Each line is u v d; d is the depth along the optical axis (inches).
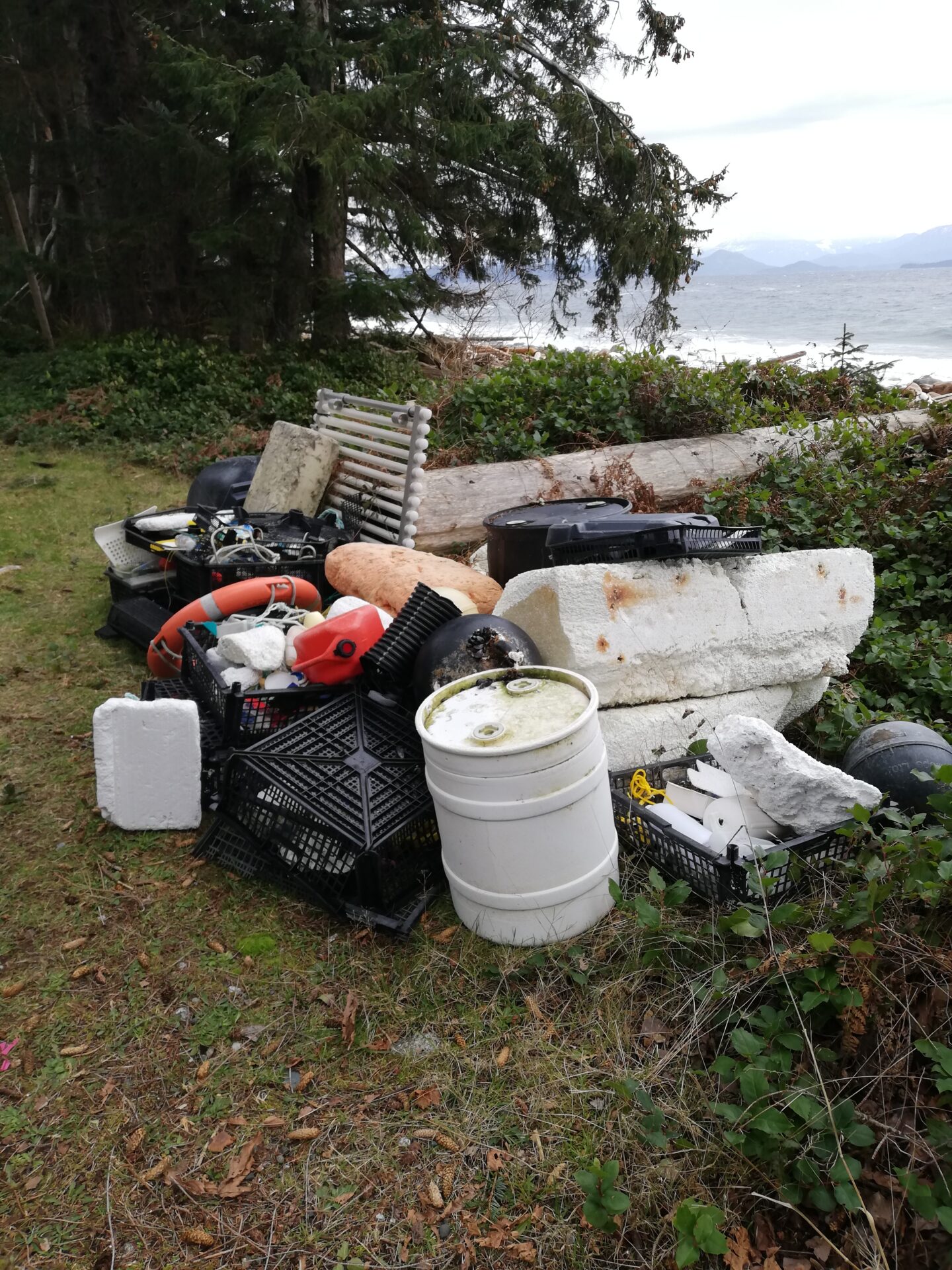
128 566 207.3
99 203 553.3
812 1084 84.2
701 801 125.9
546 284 667.4
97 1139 89.2
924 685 166.1
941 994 89.3
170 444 366.6
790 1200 78.8
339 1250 79.3
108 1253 79.4
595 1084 92.7
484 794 100.7
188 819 132.3
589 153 565.3
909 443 269.7
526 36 581.0
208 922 116.3
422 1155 87.1
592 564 133.0
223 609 165.3
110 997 105.2
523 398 315.3
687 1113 87.4
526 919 106.7
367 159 458.6
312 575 195.8
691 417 296.7
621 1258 78.3
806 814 114.7
